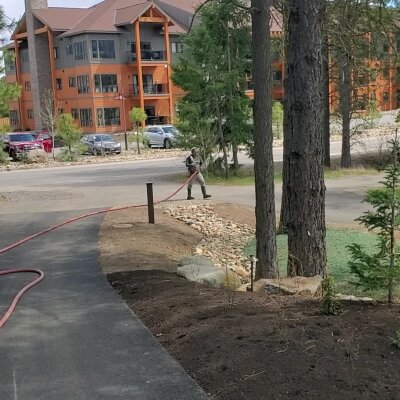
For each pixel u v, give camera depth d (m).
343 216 14.16
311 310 5.23
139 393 3.97
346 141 24.89
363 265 5.50
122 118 55.03
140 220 13.43
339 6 10.71
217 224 14.12
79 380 4.27
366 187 18.92
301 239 7.76
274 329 4.63
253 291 6.71
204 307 5.59
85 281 7.36
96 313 5.90
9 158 36.56
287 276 7.96
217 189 20.30
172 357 4.50
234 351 4.30
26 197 18.73
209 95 23.23
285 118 7.86
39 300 6.57
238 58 23.28
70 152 36.03
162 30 56.97
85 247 9.95
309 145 7.65
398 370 3.88
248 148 24.83
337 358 4.04
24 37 61.78
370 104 26.12
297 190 7.72
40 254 9.44
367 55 13.37
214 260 10.66
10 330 5.53
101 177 25.47
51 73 59.66
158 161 33.41
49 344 5.08
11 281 7.62
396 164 5.37
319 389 3.65
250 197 18.22
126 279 7.28
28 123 65.00
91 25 54.12
